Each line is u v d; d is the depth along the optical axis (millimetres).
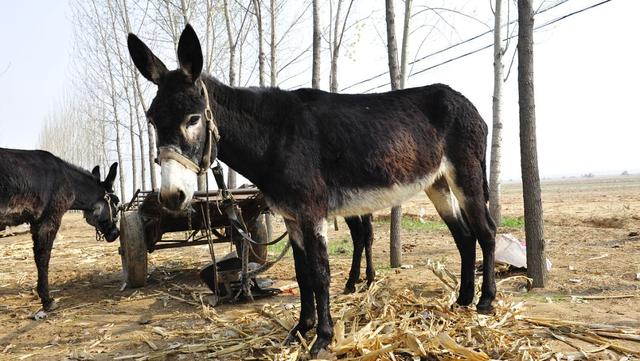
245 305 5281
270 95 3682
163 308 5383
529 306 4477
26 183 5715
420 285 5578
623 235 8875
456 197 4422
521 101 5402
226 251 9586
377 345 3375
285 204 3520
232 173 10703
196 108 3160
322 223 3559
